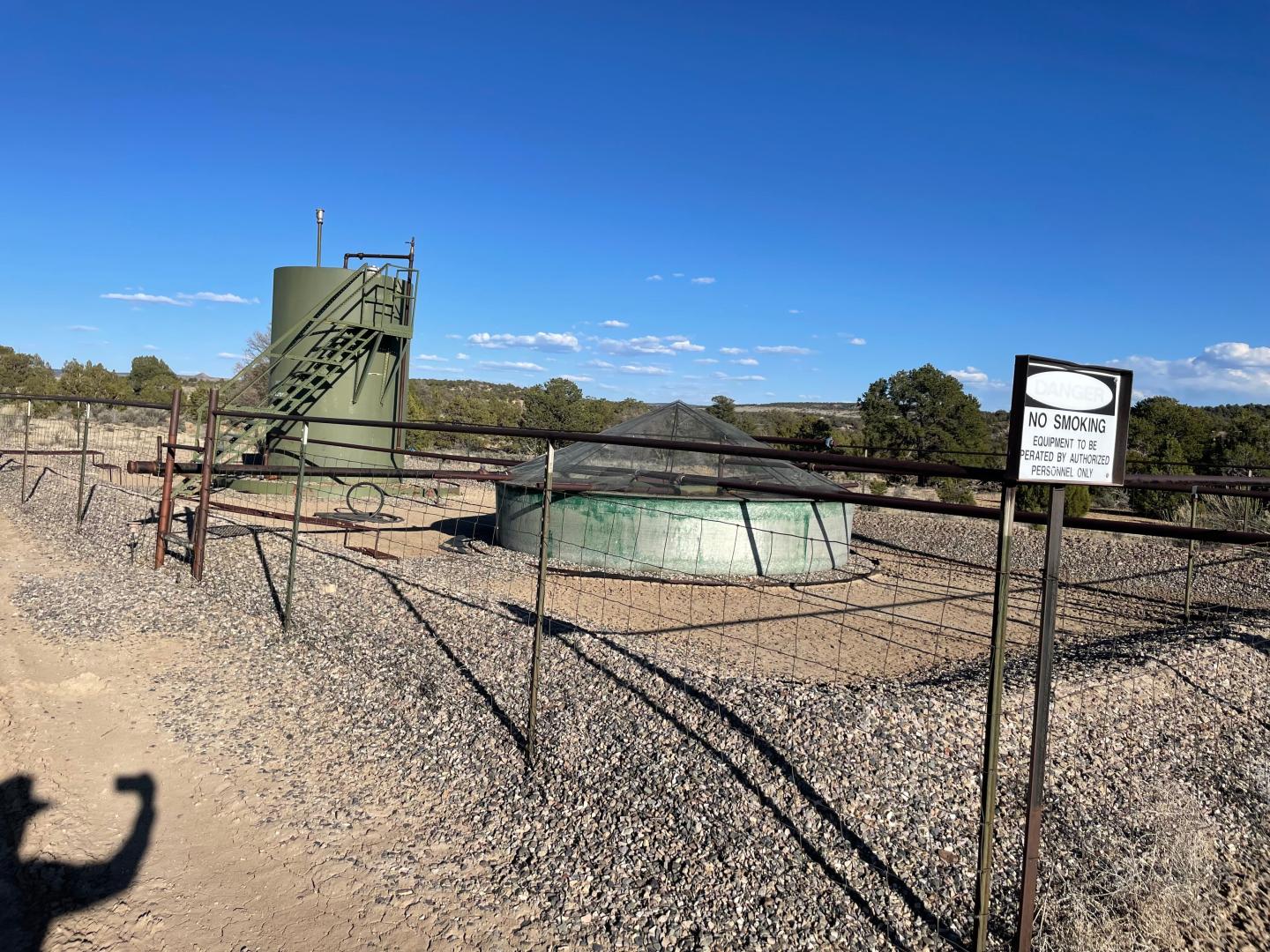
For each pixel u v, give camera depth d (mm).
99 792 4953
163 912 3867
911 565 14562
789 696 5812
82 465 13273
